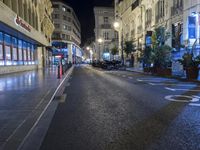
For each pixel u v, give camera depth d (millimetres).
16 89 13500
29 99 10234
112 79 21625
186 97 11023
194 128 6211
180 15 31594
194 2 27719
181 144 5098
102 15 97312
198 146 4977
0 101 9773
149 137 5582
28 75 25875
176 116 7477
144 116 7539
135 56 53906
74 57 123062
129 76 25312
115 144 5176
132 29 58562
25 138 5402
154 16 41875
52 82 17641
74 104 9781
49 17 67500
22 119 6934
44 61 61969
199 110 8297
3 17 22578
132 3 57438
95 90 14008
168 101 10031
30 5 41312
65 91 13797
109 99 10773
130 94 12109
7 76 24312
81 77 25047
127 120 7105
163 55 26250
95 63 67438
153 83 17375
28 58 42500
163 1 37969
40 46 51375
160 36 27734
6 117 7172
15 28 27031
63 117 7633
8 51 31203
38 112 7875
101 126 6543
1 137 5359
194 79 18625
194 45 26781
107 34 97562
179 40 31938
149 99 10570
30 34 35062
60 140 5492
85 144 5219
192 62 19281
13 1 31266
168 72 23969
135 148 4926
